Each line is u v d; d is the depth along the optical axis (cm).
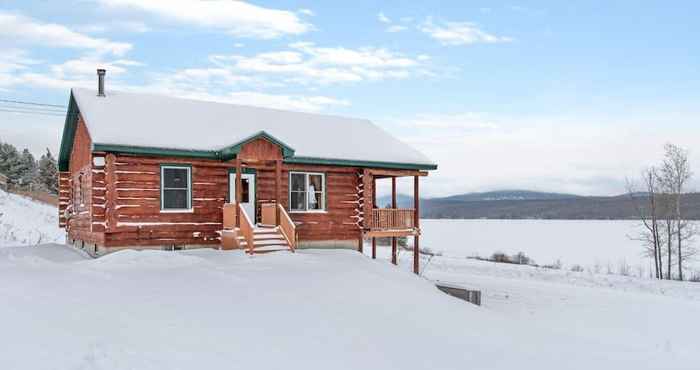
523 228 12231
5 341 771
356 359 862
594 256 4984
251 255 1691
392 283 1454
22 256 1822
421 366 870
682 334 1577
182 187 1923
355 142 2386
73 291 1121
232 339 885
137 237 1809
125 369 707
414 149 2509
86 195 2008
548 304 2042
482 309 1415
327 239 2203
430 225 15338
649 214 4206
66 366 695
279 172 1897
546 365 962
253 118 2331
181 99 2312
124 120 1916
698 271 4094
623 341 1431
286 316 1051
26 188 6538
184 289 1195
